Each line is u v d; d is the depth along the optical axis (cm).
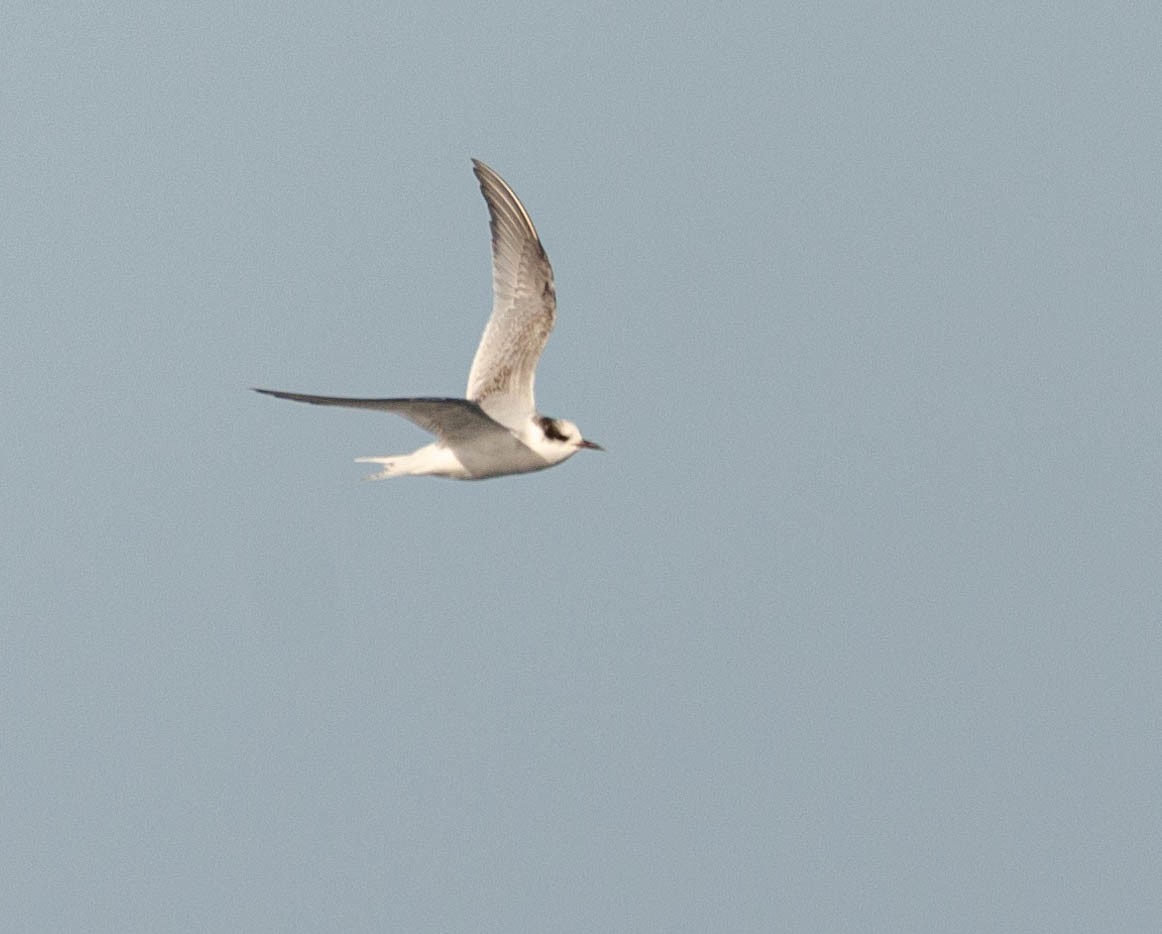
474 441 1608
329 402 1322
